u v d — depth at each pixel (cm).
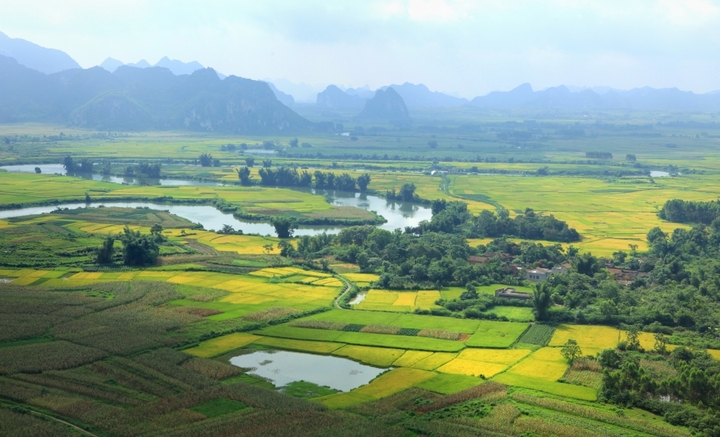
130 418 11019
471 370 13450
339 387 12694
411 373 13238
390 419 11081
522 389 12412
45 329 15412
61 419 11025
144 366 13300
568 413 11438
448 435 10450
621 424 10969
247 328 16012
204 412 11344
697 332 15850
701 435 10562
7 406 11425
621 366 13462
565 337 15662
